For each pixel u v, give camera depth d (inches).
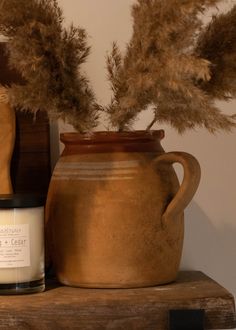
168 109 26.7
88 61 33.9
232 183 35.1
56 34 25.7
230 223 35.1
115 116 27.4
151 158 28.6
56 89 26.4
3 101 28.1
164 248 28.3
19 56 25.6
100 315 25.8
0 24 25.8
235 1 33.3
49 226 29.5
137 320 25.9
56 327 25.7
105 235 27.6
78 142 28.6
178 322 25.8
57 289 28.3
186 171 27.4
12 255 27.1
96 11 34.2
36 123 33.1
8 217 27.0
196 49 26.8
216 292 27.3
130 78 25.1
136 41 25.3
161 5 23.9
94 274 27.9
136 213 27.6
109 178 27.8
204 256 35.0
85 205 27.8
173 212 27.9
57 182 29.0
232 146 35.0
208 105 24.9
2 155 31.6
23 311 25.6
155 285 28.6
